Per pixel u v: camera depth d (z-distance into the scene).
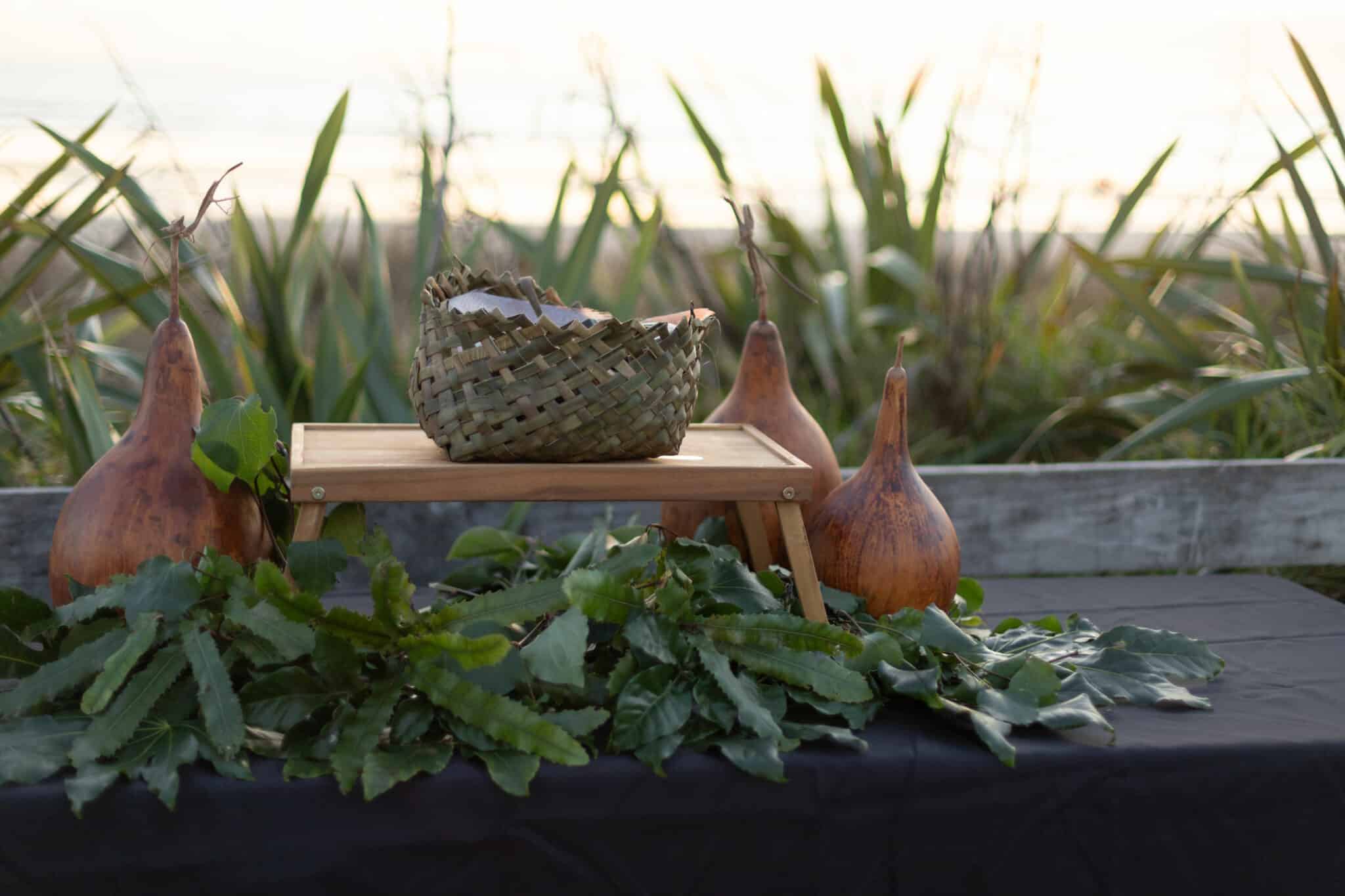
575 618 0.83
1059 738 0.85
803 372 2.34
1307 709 0.96
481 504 1.41
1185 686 1.03
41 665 0.88
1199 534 1.53
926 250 2.40
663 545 1.00
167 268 1.57
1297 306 1.96
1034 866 0.82
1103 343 2.34
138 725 0.78
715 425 1.12
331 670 0.82
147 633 0.80
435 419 0.90
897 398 1.05
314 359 1.76
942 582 1.03
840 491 1.07
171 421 0.94
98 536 0.91
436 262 1.87
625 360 0.89
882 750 0.83
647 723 0.81
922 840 0.81
